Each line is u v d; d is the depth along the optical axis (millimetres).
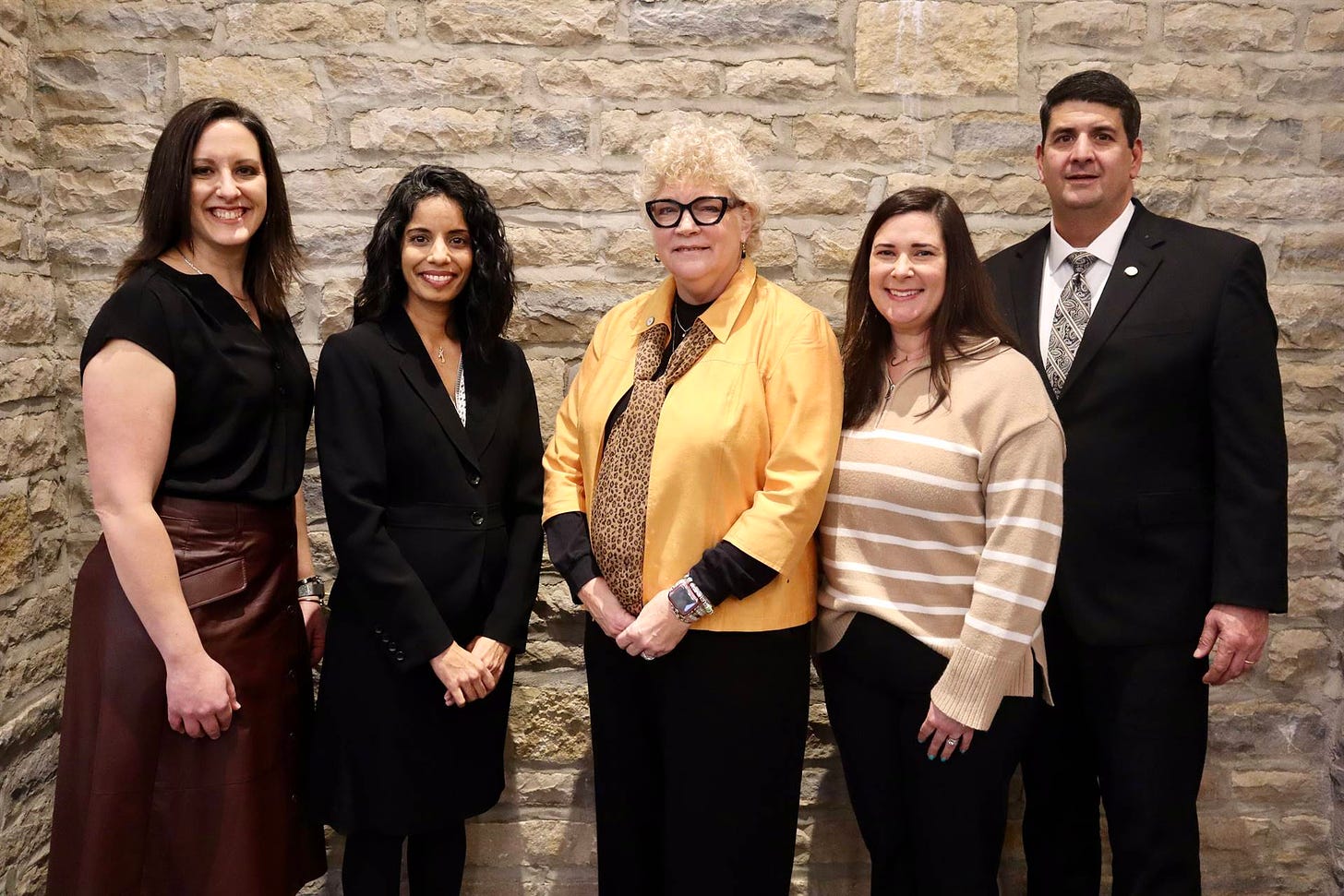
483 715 1882
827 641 1807
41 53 2203
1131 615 1870
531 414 1977
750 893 1758
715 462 1694
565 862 2361
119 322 1635
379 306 1828
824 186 2289
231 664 1704
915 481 1680
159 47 2215
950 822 1684
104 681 1673
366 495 1760
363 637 1799
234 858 1694
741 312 1779
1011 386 1655
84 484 2299
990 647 1604
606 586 1776
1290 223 2295
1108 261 1960
